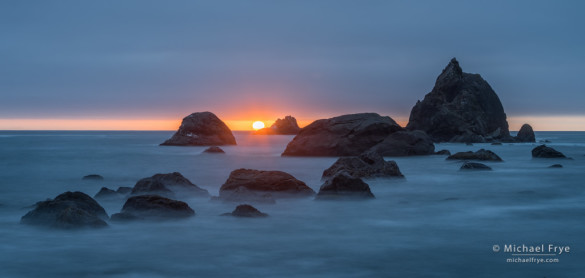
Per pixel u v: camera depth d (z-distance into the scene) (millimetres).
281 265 10930
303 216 16094
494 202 19047
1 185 25172
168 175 20891
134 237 13180
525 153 53656
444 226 14836
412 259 11367
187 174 30922
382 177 25297
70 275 10430
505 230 14266
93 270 10688
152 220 14805
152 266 10859
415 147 46031
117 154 54156
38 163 41062
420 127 95312
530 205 18484
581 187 23422
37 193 22391
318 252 11906
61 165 39000
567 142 97062
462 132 90438
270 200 18188
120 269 10703
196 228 14234
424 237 13422
